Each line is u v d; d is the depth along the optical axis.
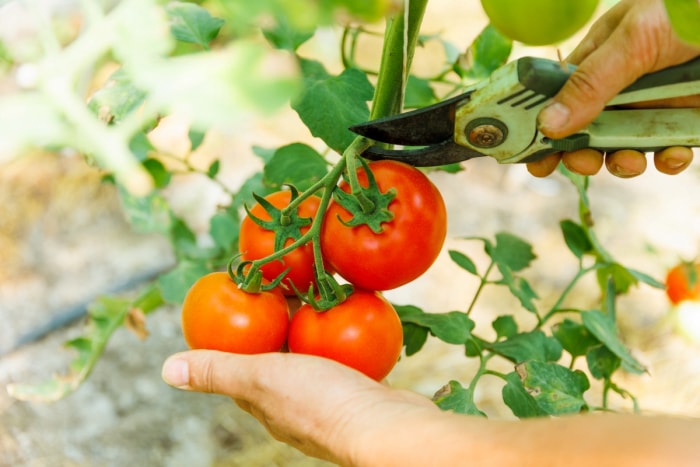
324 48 1.03
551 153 0.52
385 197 0.51
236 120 0.34
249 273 0.53
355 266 0.52
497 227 1.40
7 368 1.15
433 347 1.22
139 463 1.07
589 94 0.46
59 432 1.08
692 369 1.16
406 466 0.45
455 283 1.30
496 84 0.47
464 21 1.63
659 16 0.45
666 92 0.48
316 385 0.50
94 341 0.85
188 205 1.36
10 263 1.28
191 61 0.35
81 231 1.34
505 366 1.20
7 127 0.37
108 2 0.43
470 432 0.44
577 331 0.70
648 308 1.26
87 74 0.62
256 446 1.10
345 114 0.57
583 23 0.38
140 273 1.29
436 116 0.50
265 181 0.65
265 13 0.35
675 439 0.37
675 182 1.51
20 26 0.47
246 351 0.54
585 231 0.71
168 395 1.14
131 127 0.39
